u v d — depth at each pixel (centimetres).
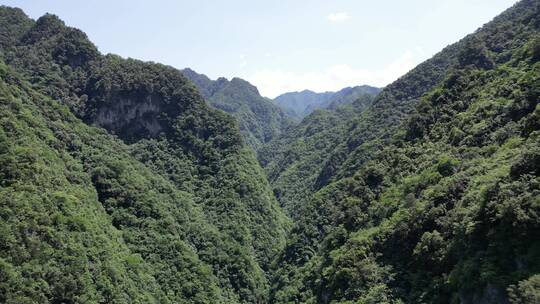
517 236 4094
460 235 4866
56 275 6250
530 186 4175
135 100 13125
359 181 8469
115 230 8831
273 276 10400
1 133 7494
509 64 7912
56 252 6488
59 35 13450
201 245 10500
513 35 10150
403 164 7950
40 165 7550
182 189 12256
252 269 10525
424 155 7588
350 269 6450
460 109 7969
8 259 5919
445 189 5838
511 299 3666
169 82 14250
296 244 10169
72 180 8856
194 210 11488
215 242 10650
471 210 4806
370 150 11862
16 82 10138
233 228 11375
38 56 12625
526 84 6569
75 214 7400
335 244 7712
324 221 10200
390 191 7500
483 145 6381
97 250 7281
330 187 11238
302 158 19975
